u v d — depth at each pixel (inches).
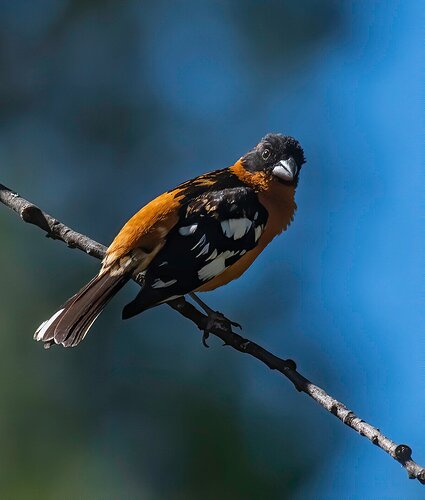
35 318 544.1
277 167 424.5
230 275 403.2
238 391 562.6
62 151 660.7
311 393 319.9
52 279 555.8
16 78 665.6
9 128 660.1
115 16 669.3
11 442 514.0
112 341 565.9
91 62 667.4
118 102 663.8
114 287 371.2
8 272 546.3
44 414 528.1
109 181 657.0
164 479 536.7
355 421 305.4
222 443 545.3
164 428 550.6
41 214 381.7
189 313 379.6
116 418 547.8
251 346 345.7
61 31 669.9
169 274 372.2
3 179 652.1
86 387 547.2
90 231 651.5
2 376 525.0
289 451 549.6
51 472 514.6
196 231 385.4
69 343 357.4
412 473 288.0
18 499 503.8
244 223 400.5
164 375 565.6
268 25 659.4
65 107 665.0
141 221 381.1
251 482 536.4
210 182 414.9
